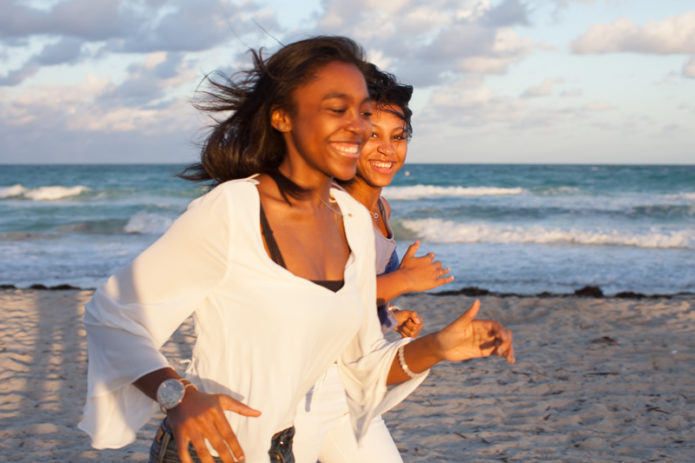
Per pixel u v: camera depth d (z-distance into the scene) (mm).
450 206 31031
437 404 5789
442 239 22516
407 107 2625
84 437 4914
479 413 5551
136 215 28953
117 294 1659
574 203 32875
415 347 1926
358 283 1959
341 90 1729
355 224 1937
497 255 18969
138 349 1604
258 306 1674
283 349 1687
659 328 8789
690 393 6012
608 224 27047
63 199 37000
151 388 1569
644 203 31891
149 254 1667
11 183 55688
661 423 5273
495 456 4617
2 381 6270
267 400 1693
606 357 7309
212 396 1524
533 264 17312
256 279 1672
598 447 4793
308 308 1697
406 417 5473
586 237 21391
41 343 7766
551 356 7387
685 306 10086
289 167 1842
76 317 9242
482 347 1863
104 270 16625
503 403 5809
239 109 1868
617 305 10258
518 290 14250
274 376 1690
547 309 10148
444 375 6672
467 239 22266
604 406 5629
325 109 1731
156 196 38094
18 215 30500
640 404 5727
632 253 19203
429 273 2447
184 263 1651
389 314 2564
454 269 16641
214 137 1892
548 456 4617
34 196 36969
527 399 5910
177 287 1663
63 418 5340
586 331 8727
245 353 1707
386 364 1957
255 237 1661
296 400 1870
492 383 6391
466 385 6336
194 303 1687
